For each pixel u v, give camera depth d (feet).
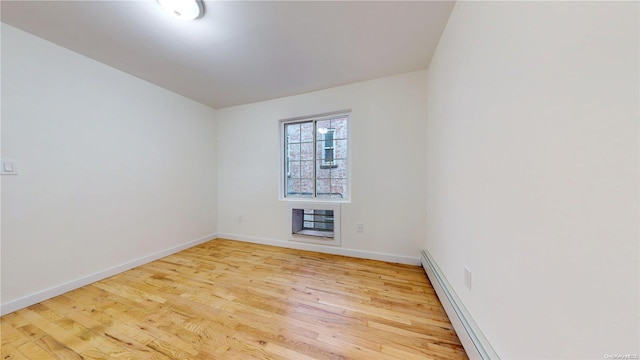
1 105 5.01
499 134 2.90
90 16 4.79
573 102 1.81
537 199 2.21
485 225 3.28
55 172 5.85
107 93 6.98
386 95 7.94
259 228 10.42
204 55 6.41
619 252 1.49
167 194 8.87
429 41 5.74
